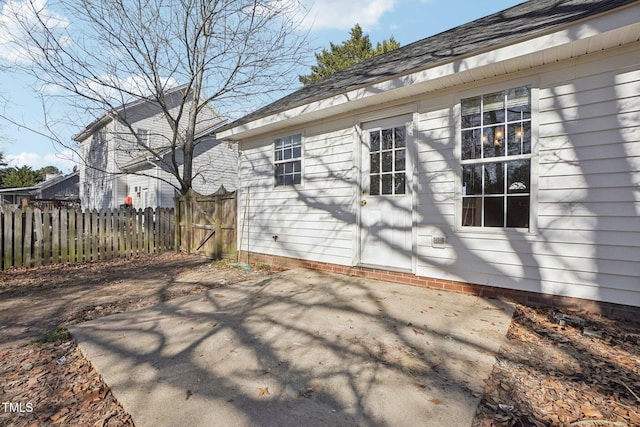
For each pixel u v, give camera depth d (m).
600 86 3.33
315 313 3.60
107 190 17.38
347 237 5.46
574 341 2.82
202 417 1.87
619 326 3.09
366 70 5.94
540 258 3.66
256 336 3.01
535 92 3.67
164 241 8.98
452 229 4.30
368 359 2.54
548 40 3.21
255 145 7.24
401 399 2.02
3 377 2.45
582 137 3.42
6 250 6.55
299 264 6.27
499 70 3.77
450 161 4.32
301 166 6.21
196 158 15.11
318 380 2.25
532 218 3.69
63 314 3.87
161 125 16.39
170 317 3.58
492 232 3.97
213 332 3.12
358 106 5.14
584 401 2.00
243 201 7.49
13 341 3.12
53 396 2.20
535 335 2.96
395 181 4.95
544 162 3.62
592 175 3.37
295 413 1.90
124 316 3.66
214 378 2.30
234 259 7.52
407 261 4.81
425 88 4.35
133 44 8.95
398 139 4.91
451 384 2.17
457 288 4.27
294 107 5.66
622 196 3.23
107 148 16.52
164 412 1.92
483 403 1.97
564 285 3.52
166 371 2.41
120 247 8.13
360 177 5.35
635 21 2.78
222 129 7.32
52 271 6.47
